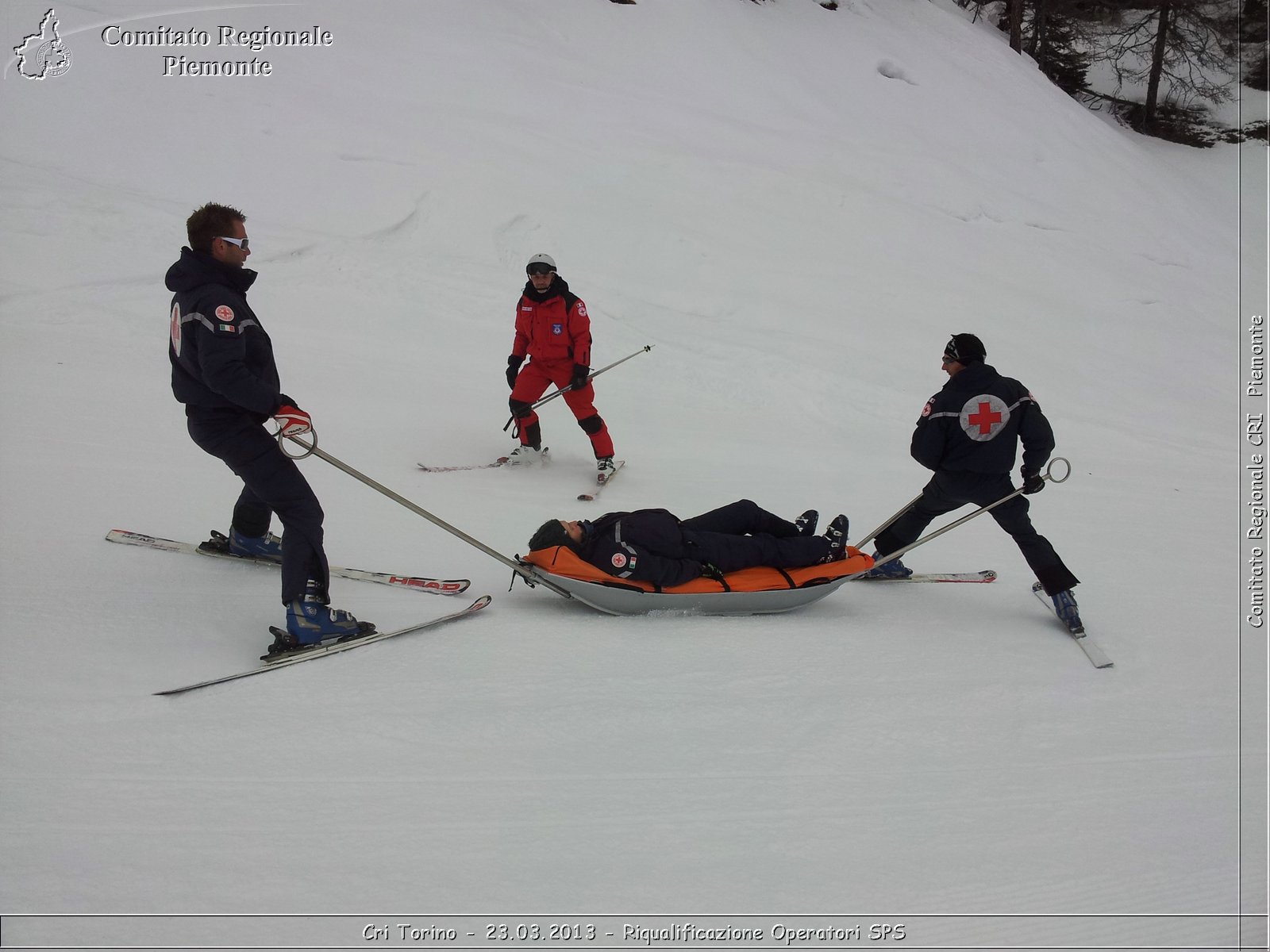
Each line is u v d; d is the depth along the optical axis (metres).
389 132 15.11
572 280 12.59
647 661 3.79
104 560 4.24
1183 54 32.19
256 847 2.54
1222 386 13.95
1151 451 10.16
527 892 2.48
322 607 3.60
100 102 13.79
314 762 2.94
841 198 17.14
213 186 12.67
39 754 2.83
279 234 11.83
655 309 12.31
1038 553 4.56
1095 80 33.78
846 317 13.40
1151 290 17.73
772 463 7.86
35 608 3.69
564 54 20.11
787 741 3.32
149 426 6.47
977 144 21.88
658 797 2.94
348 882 2.45
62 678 3.23
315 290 10.76
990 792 3.15
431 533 5.17
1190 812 3.13
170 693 3.21
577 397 6.66
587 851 2.66
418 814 2.75
